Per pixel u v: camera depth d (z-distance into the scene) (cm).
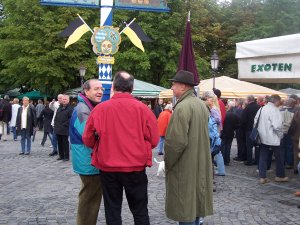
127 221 620
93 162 450
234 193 834
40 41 3022
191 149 446
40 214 651
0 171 1069
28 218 627
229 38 3806
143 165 441
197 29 3588
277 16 3547
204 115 459
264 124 917
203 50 3803
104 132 437
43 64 3012
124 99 447
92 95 518
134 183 442
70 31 1166
